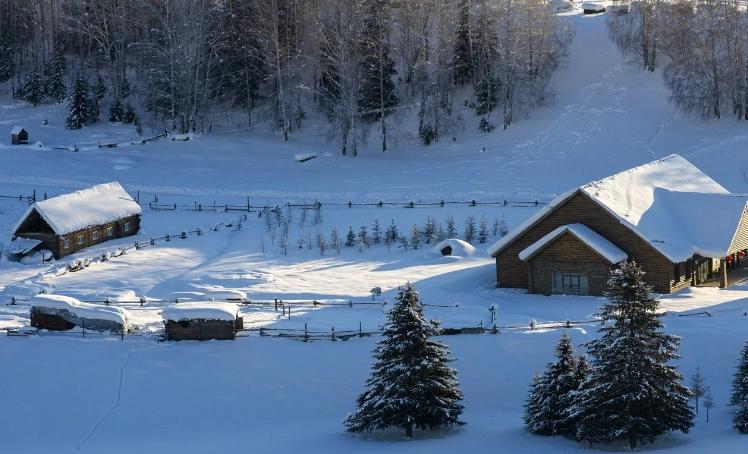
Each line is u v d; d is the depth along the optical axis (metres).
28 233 88.31
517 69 137.62
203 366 56.53
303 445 45.00
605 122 129.25
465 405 52.53
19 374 55.97
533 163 119.06
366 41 135.12
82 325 62.19
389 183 115.00
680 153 117.06
